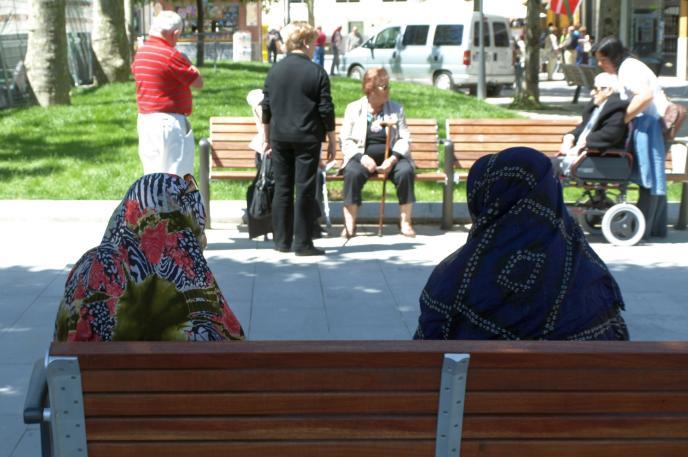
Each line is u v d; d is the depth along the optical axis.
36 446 5.52
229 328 3.91
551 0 38.31
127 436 3.14
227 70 27.56
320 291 8.82
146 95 10.39
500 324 3.64
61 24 19.62
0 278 9.17
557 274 3.64
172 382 3.09
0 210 11.48
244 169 12.27
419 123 12.06
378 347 3.14
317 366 3.11
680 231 11.66
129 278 3.70
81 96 21.62
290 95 9.67
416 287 8.95
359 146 11.05
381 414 3.19
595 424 3.26
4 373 6.67
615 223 10.80
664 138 10.83
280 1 57.41
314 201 10.05
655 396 3.25
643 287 9.06
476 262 3.69
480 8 31.03
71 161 14.51
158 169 10.48
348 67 36.72
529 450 3.28
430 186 13.55
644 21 44.53
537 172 3.68
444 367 3.13
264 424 3.16
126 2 33.28
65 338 3.72
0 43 21.84
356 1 68.69
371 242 10.84
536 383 3.20
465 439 3.25
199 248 3.82
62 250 10.26
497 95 35.50
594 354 3.16
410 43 35.34
